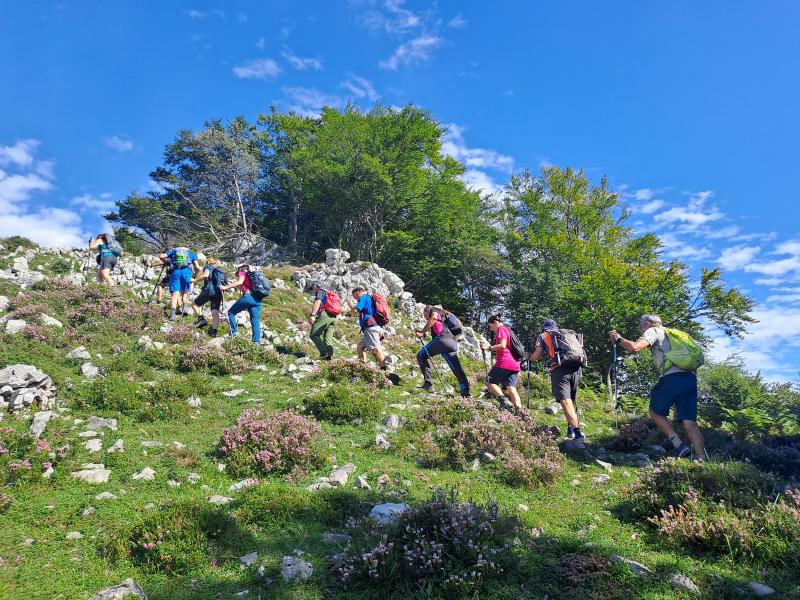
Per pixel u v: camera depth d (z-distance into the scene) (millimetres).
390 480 6754
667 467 6473
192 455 7191
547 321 9641
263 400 9977
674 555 5105
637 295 37938
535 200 49344
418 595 4359
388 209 47281
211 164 54438
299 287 23828
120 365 10609
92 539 5031
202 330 14375
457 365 11414
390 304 24547
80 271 19125
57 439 7238
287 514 5574
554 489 6918
